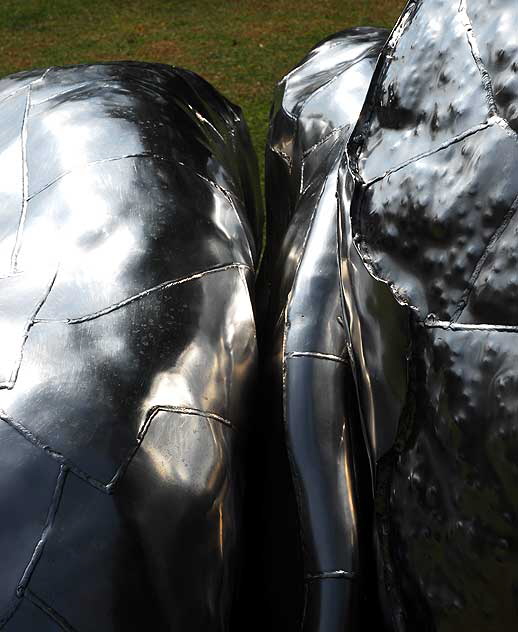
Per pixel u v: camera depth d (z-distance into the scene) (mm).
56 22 7480
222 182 2055
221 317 1673
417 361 1172
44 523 1281
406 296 1193
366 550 1398
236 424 1587
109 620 1260
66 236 1686
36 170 1882
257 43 6953
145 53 6836
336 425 1474
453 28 1275
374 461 1280
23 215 1765
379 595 1299
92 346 1479
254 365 1693
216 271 1738
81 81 2254
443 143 1212
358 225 1304
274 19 7395
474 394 1088
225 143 2369
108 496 1320
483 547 1082
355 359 1332
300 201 1998
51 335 1483
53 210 1751
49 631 1227
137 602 1288
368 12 7469
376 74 1406
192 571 1368
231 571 1459
